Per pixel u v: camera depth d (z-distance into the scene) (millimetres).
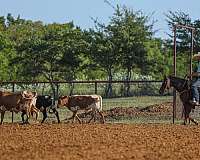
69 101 27422
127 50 51312
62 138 19297
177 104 28734
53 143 17859
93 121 28781
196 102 26281
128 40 51125
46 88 49531
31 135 20281
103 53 51125
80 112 31719
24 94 26766
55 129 22609
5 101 26500
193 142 18703
